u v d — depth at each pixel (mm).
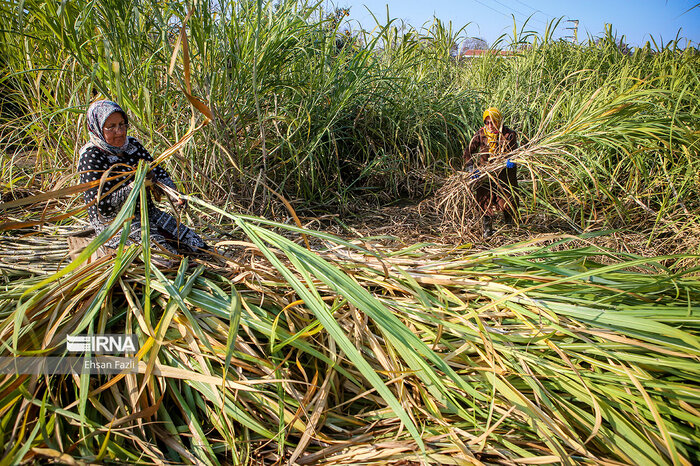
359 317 2148
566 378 1894
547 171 4457
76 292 2131
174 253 2570
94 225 2496
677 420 1783
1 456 1440
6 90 5160
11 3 3523
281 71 4977
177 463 1656
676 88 4996
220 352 1923
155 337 1812
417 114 6602
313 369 2123
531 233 4555
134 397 1759
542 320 2127
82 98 4277
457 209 4582
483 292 2348
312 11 4629
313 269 2088
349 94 5141
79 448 1572
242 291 2361
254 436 1818
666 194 4250
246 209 4395
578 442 1671
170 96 4309
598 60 7359
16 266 2682
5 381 1624
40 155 4703
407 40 6562
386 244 3836
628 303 2205
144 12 3834
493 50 8070
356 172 6047
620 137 3998
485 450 1716
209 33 3842
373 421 1909
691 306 2086
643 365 1921
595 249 2543
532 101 6832
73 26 3426
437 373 1975
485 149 4562
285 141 4648
